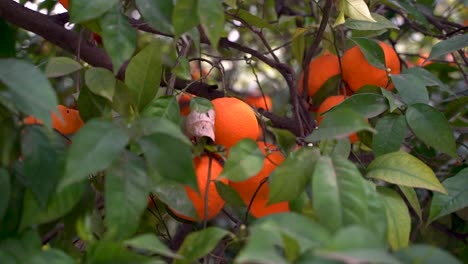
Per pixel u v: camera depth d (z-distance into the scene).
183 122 1.38
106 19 1.27
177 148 1.21
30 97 1.16
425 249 1.09
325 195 1.19
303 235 1.13
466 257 1.48
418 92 1.46
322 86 1.61
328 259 1.06
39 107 1.16
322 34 1.56
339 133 1.22
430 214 1.38
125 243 1.15
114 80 1.34
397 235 1.31
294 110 1.57
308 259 1.06
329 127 1.24
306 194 1.27
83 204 1.29
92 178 1.40
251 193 1.36
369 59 1.54
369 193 1.21
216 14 1.22
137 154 1.27
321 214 1.18
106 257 1.15
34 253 1.16
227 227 1.76
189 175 1.20
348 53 1.59
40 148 1.22
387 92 1.43
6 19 1.50
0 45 1.42
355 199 1.19
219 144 1.37
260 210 1.38
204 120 1.35
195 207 1.34
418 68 1.56
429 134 1.41
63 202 1.21
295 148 1.38
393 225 1.32
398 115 1.44
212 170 1.35
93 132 1.18
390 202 1.33
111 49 1.27
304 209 1.26
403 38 2.21
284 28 1.98
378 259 1.03
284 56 2.17
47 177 1.21
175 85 1.57
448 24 1.83
